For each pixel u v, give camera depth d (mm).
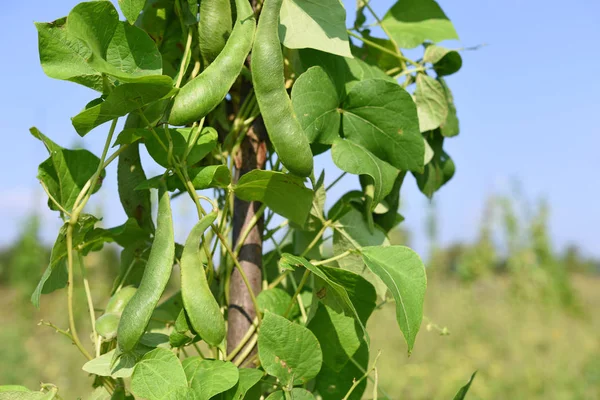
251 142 1636
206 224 1286
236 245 1592
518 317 12164
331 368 1619
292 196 1481
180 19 1504
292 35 1507
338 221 1697
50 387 1362
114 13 1208
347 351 1617
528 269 13555
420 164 1575
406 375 7574
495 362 8625
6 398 1303
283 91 1319
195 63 1511
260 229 1644
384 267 1398
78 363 7859
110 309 1547
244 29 1362
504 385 7605
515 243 13969
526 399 7211
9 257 15883
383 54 1980
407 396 7168
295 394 1338
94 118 1259
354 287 1485
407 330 1305
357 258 1731
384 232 1848
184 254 1280
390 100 1562
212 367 1310
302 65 1593
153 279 1204
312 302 1556
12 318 11234
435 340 9742
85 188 1399
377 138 1576
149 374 1233
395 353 8727
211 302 1267
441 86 1876
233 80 1315
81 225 1478
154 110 1360
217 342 1269
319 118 1478
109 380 1557
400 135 1567
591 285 20297
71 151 1562
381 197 1515
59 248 1457
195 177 1351
